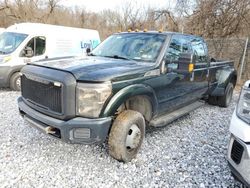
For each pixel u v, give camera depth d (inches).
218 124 229.0
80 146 167.9
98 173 137.8
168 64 174.9
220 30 548.7
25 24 382.9
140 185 128.5
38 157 152.0
